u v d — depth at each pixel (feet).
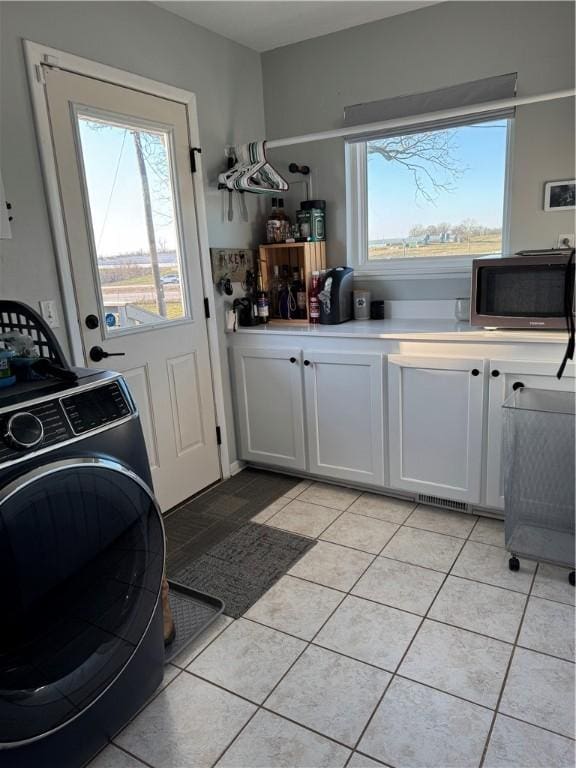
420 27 8.62
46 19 6.38
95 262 7.23
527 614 5.95
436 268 9.33
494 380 7.32
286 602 6.38
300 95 9.91
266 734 4.69
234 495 9.30
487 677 5.14
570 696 4.89
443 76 8.63
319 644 5.69
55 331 6.81
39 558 3.77
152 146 8.00
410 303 9.65
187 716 4.91
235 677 5.32
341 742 4.58
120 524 4.36
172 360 8.62
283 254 10.50
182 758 4.51
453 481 8.02
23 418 3.75
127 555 4.46
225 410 9.85
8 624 3.60
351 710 4.88
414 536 7.66
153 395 8.32
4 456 3.56
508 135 8.57
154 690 5.08
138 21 7.56
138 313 8.00
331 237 10.20
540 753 4.38
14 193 6.21
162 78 8.03
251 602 6.41
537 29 7.84
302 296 10.05
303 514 8.50
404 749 4.48
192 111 8.59
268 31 9.12
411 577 6.72
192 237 8.79
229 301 9.68
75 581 4.05
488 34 8.16
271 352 9.20
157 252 8.23
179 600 6.53
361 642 5.68
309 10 8.39
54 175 6.61
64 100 6.65
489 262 7.32
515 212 8.45
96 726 4.42
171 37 8.13
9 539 3.55
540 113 8.01
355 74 9.32
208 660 5.55
